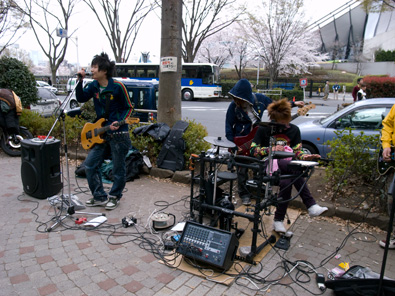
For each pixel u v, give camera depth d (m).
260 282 2.89
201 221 3.60
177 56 6.07
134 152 5.76
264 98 4.34
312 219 4.23
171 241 3.50
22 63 9.37
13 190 5.00
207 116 15.02
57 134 7.48
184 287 2.80
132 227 3.89
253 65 37.75
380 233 3.85
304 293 2.77
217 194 3.75
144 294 2.69
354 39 45.62
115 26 19.62
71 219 4.05
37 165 4.52
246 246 3.41
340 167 4.57
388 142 3.38
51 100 12.08
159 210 4.40
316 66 40.06
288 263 3.22
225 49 34.19
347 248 3.53
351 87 33.78
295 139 3.50
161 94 6.22
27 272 2.93
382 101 6.10
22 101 9.27
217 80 24.75
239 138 4.07
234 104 4.20
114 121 4.25
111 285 2.79
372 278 2.66
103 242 3.52
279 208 3.58
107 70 4.11
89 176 4.41
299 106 3.73
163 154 5.79
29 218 4.03
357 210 4.13
